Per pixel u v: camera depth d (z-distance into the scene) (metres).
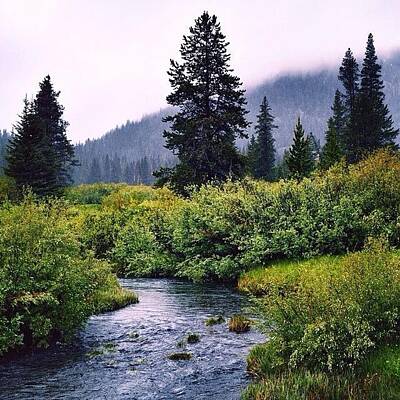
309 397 8.11
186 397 9.13
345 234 21.38
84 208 47.62
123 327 14.86
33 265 12.27
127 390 9.55
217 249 26.55
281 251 23.14
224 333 13.96
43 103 62.69
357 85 75.31
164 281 27.16
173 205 36.16
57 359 11.56
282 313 10.40
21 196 45.47
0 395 9.30
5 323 11.61
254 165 80.12
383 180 23.33
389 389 7.95
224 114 44.19
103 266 14.42
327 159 52.88
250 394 8.71
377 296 9.97
